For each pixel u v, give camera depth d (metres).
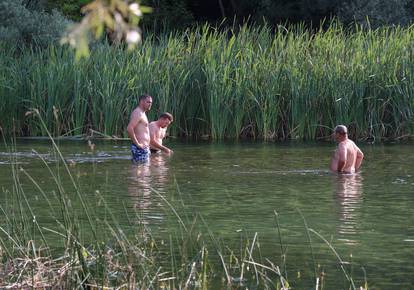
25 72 33.75
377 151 27.02
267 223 14.59
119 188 18.62
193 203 16.67
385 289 10.27
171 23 51.81
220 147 28.20
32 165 22.78
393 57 32.56
